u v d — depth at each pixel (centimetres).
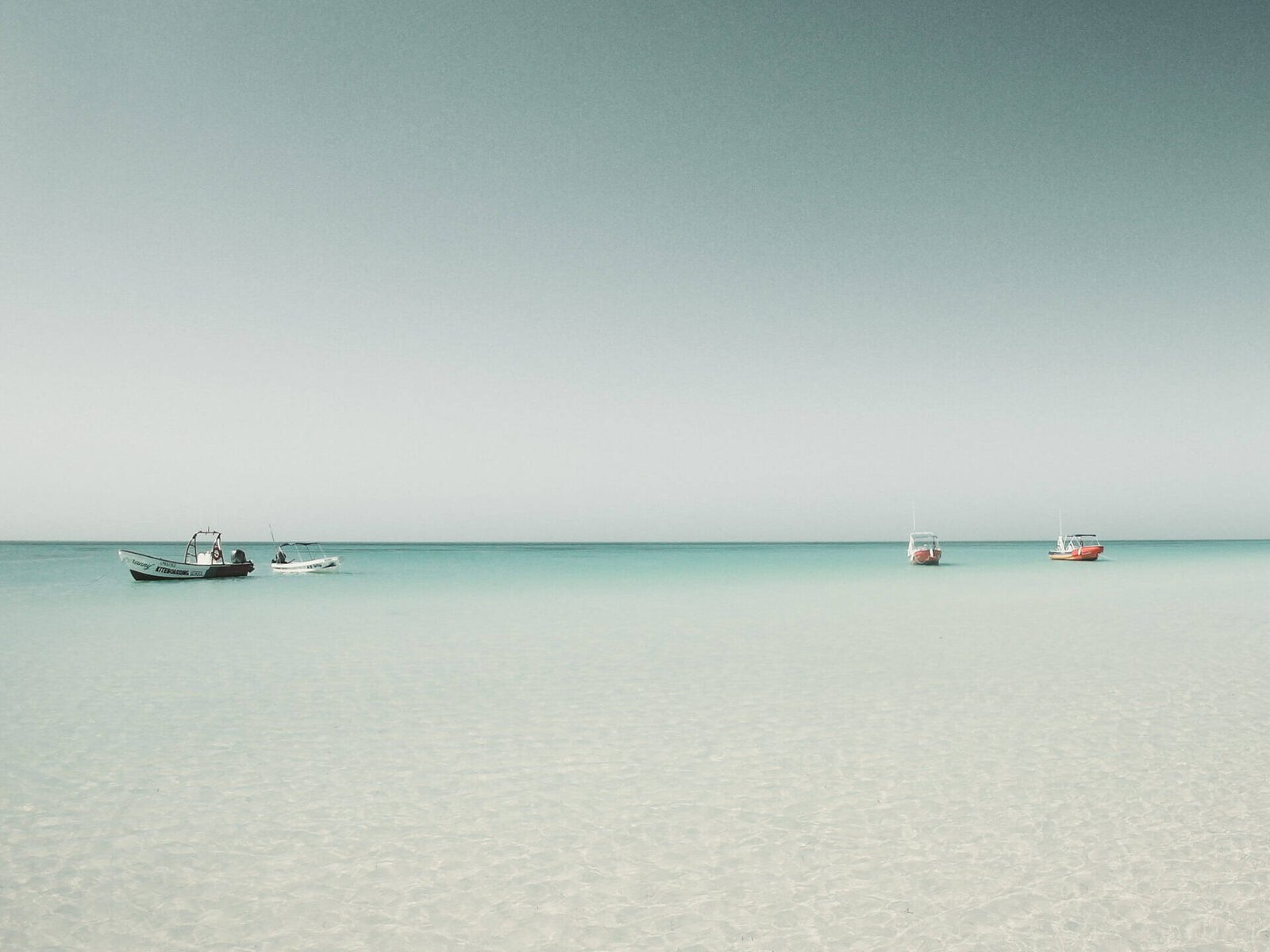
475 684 1491
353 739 1116
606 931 599
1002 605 2986
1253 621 2392
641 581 4878
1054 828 773
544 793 893
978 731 1124
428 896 655
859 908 627
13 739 1112
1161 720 1170
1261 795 853
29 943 582
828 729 1149
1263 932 582
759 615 2703
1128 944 568
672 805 853
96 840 767
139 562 4194
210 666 1681
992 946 568
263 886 673
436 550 17738
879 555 12044
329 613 2781
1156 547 17525
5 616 2670
